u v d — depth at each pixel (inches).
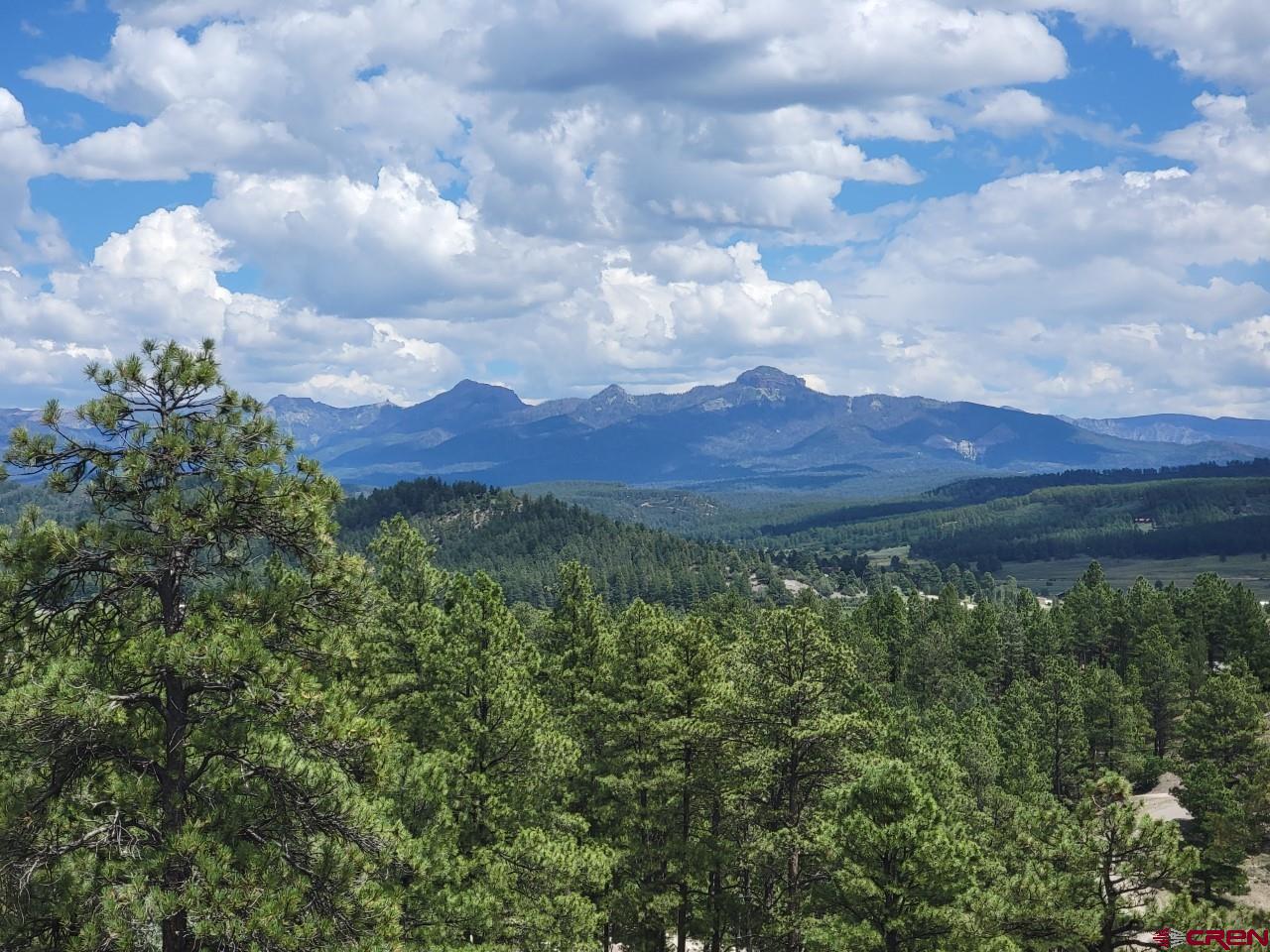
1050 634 4092.0
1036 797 2087.8
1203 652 3880.4
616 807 1498.5
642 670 1550.2
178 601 618.2
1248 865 2406.5
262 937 524.4
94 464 585.0
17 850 530.0
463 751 1154.7
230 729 590.6
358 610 650.2
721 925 1448.1
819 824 1222.3
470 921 912.9
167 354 608.7
